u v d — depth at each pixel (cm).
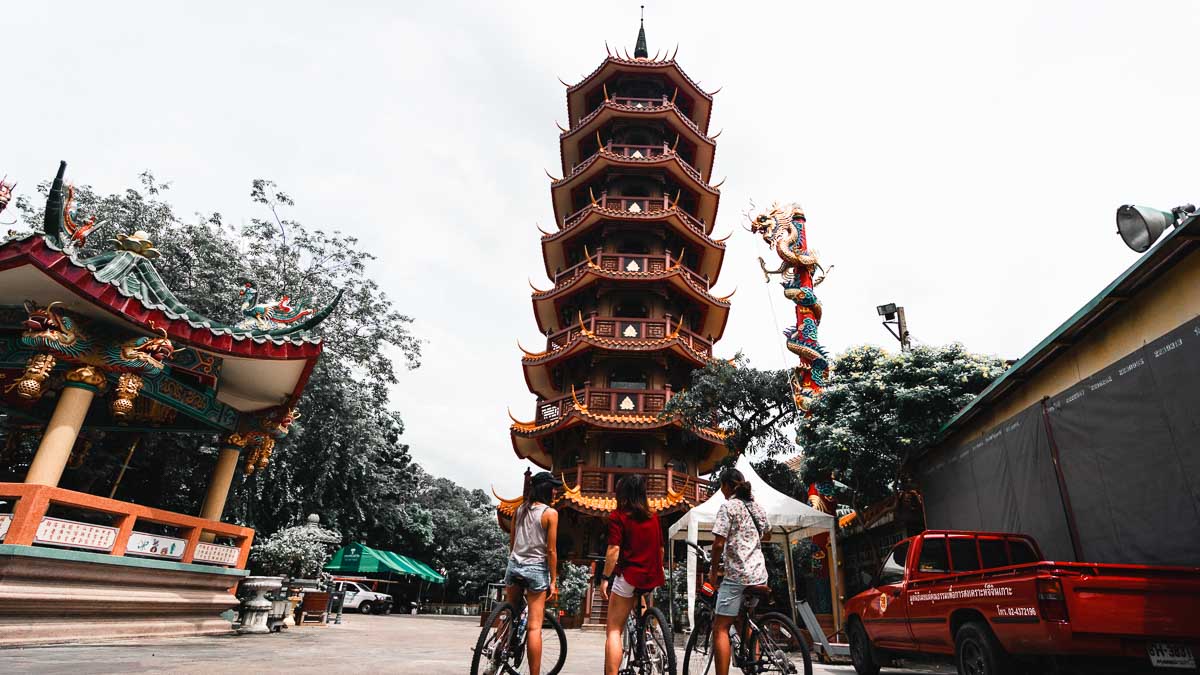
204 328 1039
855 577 1900
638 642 571
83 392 918
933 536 868
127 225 2003
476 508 6594
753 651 573
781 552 1997
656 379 2800
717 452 2814
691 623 1351
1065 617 555
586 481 2528
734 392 2231
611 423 2541
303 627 1453
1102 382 867
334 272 2459
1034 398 1044
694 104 3703
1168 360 749
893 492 1523
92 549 888
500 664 530
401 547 4412
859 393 1447
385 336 2492
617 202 3216
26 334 887
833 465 1459
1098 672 570
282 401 1291
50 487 835
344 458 2809
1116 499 834
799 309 2103
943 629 736
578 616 2278
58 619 828
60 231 926
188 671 631
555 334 3047
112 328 962
